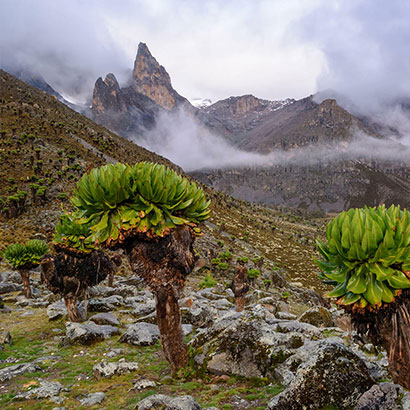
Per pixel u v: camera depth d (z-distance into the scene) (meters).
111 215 5.14
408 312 3.10
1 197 61.38
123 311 11.67
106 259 10.48
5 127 109.25
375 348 5.95
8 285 17.50
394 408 3.24
